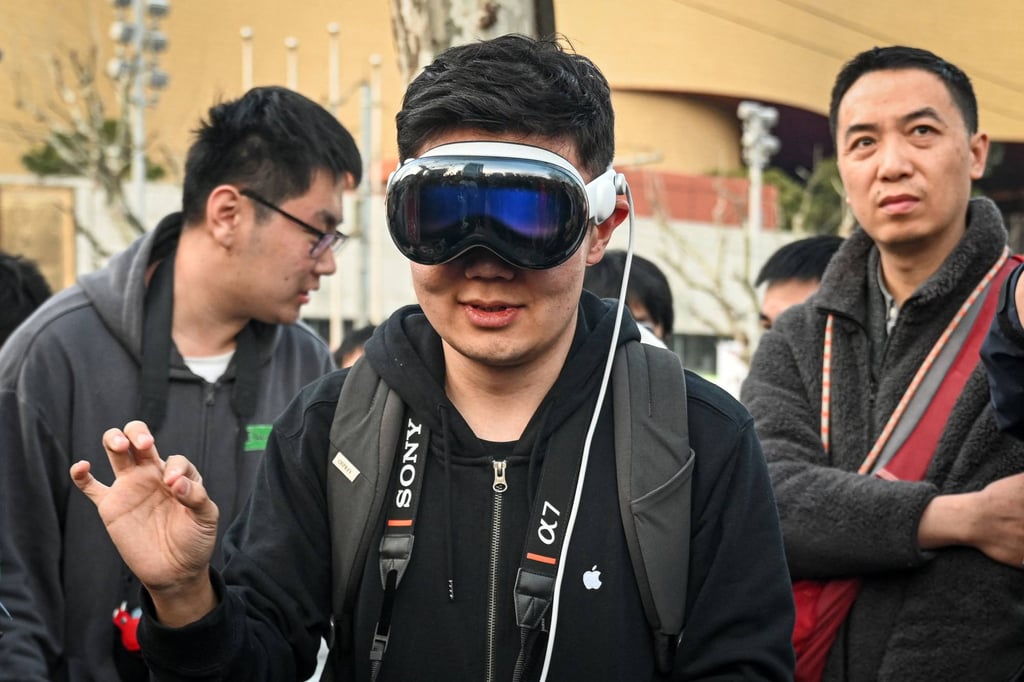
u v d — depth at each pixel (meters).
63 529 2.82
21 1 28.83
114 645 2.79
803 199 31.06
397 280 23.00
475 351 1.87
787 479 2.71
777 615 1.93
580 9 37.25
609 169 1.99
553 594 1.84
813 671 2.66
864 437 2.77
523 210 1.81
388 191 1.87
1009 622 2.50
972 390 2.66
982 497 2.51
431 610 1.89
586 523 1.90
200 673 1.71
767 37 38.59
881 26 34.62
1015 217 35.00
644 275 3.86
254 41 33.19
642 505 1.89
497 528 1.91
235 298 3.09
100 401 2.90
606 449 1.95
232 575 1.92
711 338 27.53
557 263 1.83
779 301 4.04
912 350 2.76
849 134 2.89
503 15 4.48
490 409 1.98
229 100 3.34
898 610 2.60
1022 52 33.41
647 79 39.19
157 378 2.97
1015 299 2.20
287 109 3.12
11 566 2.68
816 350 2.90
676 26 38.84
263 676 1.80
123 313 2.96
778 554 1.96
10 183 21.97
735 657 1.87
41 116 23.73
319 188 3.12
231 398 3.10
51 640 2.70
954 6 33.59
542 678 1.81
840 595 2.65
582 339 2.02
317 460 1.97
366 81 19.73
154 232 3.09
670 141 40.28
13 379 2.83
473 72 1.88
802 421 2.83
